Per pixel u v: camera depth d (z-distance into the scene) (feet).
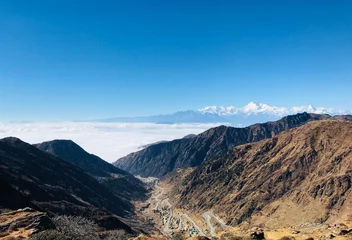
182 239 195.42
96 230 242.78
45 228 164.86
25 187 519.19
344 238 177.37
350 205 580.30
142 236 193.57
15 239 150.30
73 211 493.36
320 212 599.57
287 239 183.32
